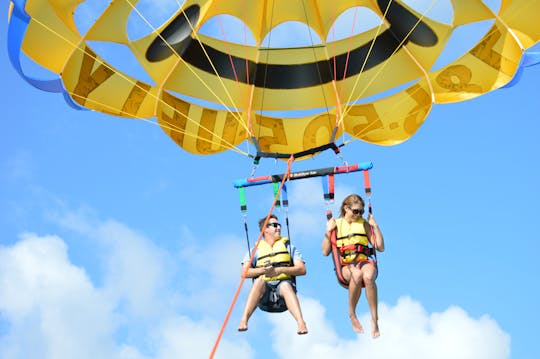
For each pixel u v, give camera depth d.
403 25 13.10
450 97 12.86
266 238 11.10
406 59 13.35
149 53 12.80
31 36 11.44
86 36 12.04
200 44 13.33
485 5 12.23
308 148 13.68
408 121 13.18
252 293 10.71
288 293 10.69
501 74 12.40
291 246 11.02
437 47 12.95
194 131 13.41
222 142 13.60
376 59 13.52
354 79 13.62
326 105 13.80
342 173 11.38
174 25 12.74
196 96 13.42
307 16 13.72
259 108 13.82
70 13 11.85
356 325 10.79
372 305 10.67
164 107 13.20
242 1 13.31
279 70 13.85
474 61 12.70
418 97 13.19
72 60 12.08
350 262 10.87
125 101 12.84
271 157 12.42
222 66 13.59
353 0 13.36
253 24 13.72
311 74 13.84
